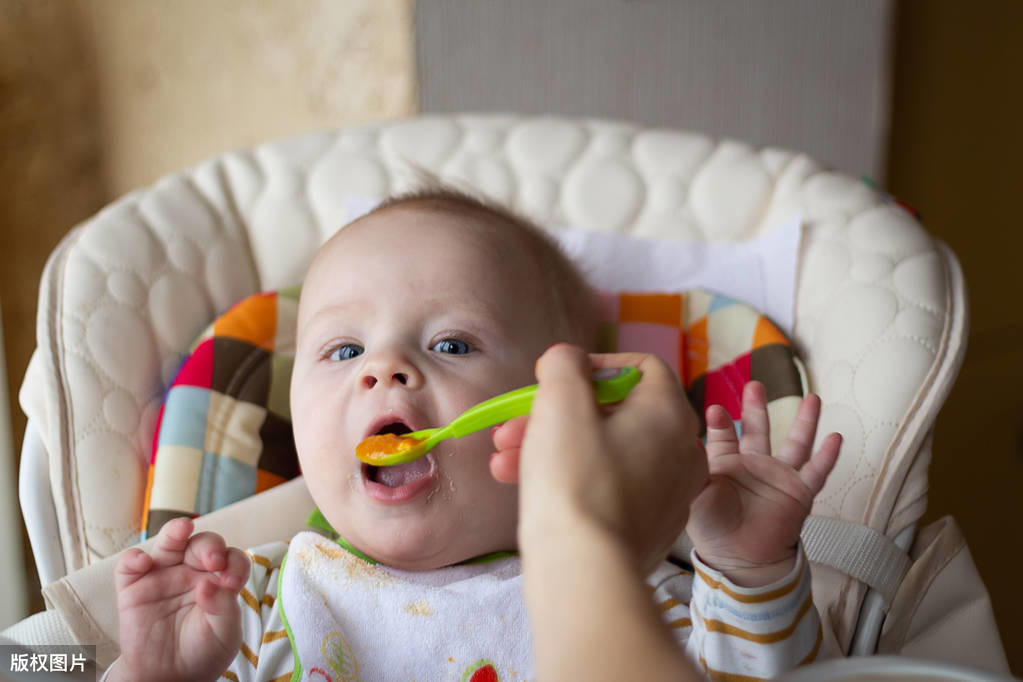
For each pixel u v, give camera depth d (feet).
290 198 3.44
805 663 2.10
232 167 3.48
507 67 5.42
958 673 1.00
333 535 2.72
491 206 3.12
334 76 5.51
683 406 1.10
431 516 2.33
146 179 5.98
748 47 5.49
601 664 0.79
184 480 2.82
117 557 2.52
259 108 5.73
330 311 2.59
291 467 3.03
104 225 3.15
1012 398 6.57
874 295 2.93
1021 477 6.20
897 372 2.73
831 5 5.42
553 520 0.91
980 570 5.55
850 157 5.63
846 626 2.38
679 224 3.43
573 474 0.94
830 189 3.32
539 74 5.45
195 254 3.22
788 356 2.94
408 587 2.41
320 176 3.49
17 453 5.58
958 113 6.27
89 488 2.76
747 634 2.03
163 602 2.01
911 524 2.58
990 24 6.21
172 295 3.12
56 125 5.73
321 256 2.78
